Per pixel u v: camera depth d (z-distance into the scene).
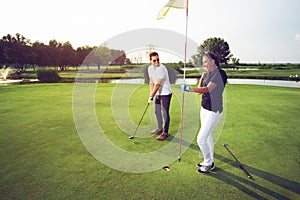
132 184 1.95
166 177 2.08
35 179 2.03
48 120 4.12
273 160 2.46
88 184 1.95
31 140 3.06
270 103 5.89
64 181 1.99
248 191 1.86
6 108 5.14
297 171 2.21
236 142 3.02
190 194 1.80
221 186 1.93
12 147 2.80
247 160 2.46
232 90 8.56
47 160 2.43
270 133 3.39
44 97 6.69
